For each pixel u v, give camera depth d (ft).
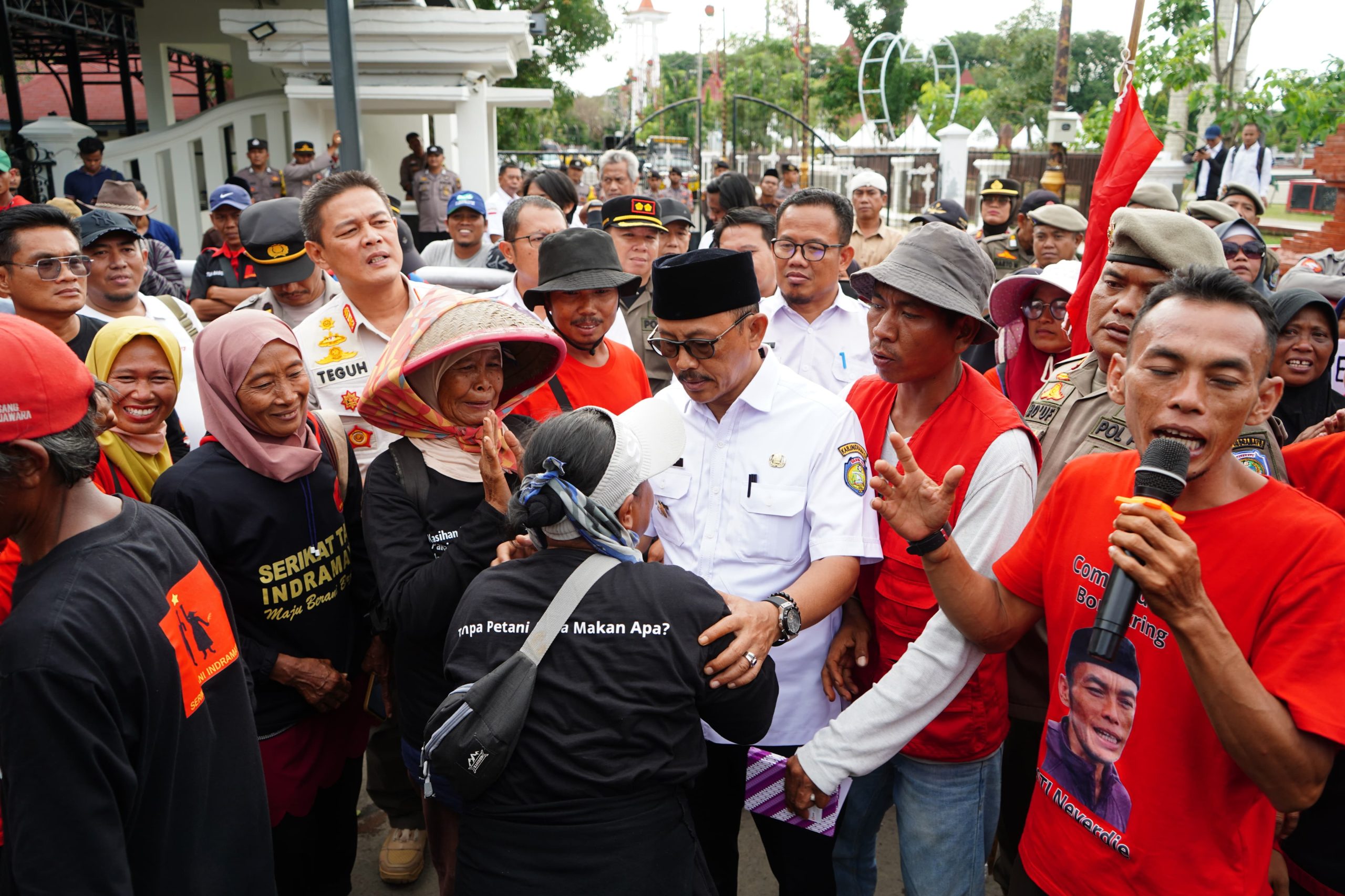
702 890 6.36
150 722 5.36
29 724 4.88
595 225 26.68
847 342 13.87
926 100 112.57
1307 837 7.36
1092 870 6.04
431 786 6.73
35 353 5.18
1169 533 4.85
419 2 42.75
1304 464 8.28
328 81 36.14
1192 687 5.50
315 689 8.43
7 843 4.99
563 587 5.93
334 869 9.55
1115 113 10.96
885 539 8.28
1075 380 8.92
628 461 6.17
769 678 6.54
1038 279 10.73
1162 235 7.91
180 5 50.08
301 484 8.46
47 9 46.91
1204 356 5.14
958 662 7.07
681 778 5.89
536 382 8.84
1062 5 46.60
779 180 43.91
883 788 8.53
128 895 5.07
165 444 9.98
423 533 7.82
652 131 150.41
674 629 5.91
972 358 16.14
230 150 48.55
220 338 8.07
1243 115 43.57
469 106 38.06
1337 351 13.14
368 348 11.17
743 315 7.89
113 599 5.25
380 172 48.21
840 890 8.96
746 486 8.29
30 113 71.05
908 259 7.74
